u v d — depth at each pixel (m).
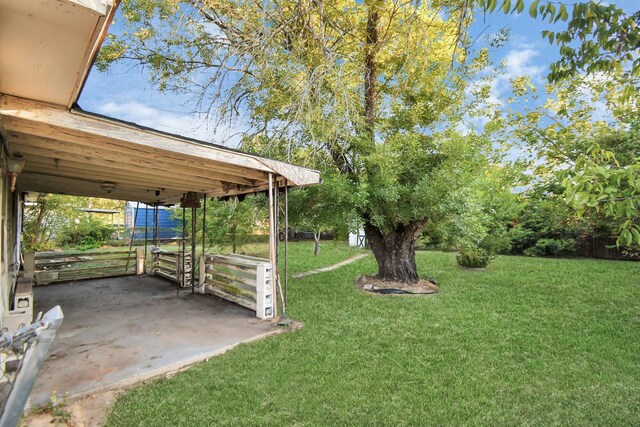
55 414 2.40
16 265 5.72
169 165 4.38
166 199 8.08
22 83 2.11
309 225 7.14
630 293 6.39
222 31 6.05
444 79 6.10
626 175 1.86
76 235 15.08
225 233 8.92
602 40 2.35
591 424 2.40
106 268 8.38
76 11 1.33
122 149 3.45
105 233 16.56
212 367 3.17
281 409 2.51
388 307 5.50
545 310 5.34
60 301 5.60
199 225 9.12
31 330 1.07
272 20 5.09
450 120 6.52
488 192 8.41
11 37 1.52
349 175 6.78
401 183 6.72
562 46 2.65
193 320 4.56
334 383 2.92
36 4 1.27
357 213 6.66
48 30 1.47
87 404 2.54
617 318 4.91
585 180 1.98
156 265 8.21
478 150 6.50
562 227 10.52
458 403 2.65
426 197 6.16
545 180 8.60
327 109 5.53
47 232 11.49
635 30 2.23
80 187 6.30
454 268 9.70
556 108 8.11
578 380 3.05
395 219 6.90
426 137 6.62
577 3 2.15
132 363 3.18
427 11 5.04
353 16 6.25
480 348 3.78
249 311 5.01
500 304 5.71
